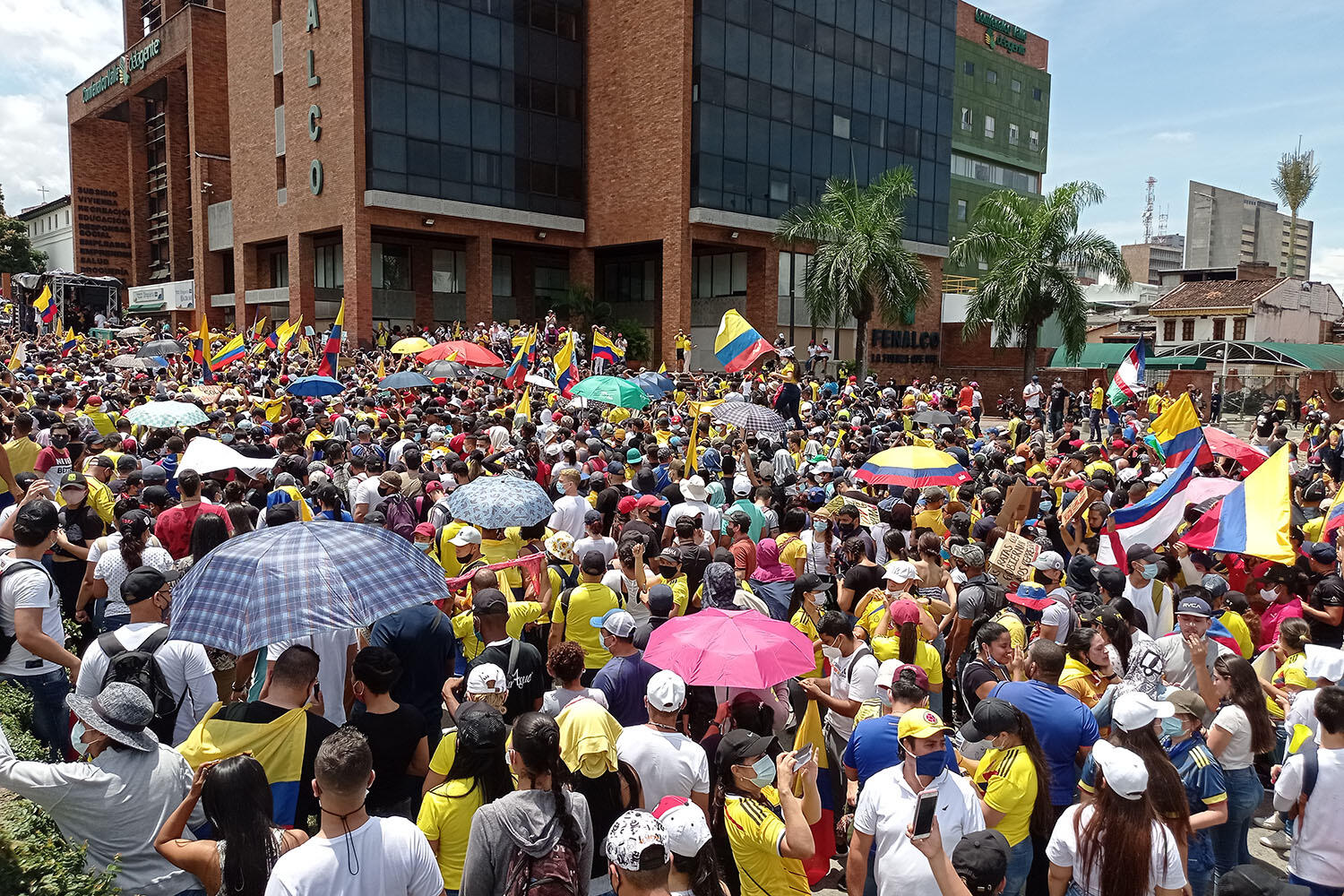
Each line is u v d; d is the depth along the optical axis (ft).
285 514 23.39
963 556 26.11
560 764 12.54
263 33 130.62
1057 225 123.03
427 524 26.91
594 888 14.53
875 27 146.82
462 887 12.19
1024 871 14.75
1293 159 281.13
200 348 78.59
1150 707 14.24
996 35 222.07
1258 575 30.53
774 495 35.09
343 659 19.19
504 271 146.72
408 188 116.98
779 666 16.56
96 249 215.31
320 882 10.75
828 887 19.17
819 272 123.85
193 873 12.30
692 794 15.21
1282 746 21.39
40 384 56.90
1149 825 12.73
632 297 151.43
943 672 23.91
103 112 204.03
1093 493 34.04
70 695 13.20
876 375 149.28
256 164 134.92
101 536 26.17
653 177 126.62
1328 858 15.19
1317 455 61.57
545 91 130.82
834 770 19.53
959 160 217.77
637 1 126.82
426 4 117.39
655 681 15.40
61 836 13.93
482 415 52.34
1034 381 103.81
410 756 15.49
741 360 52.90
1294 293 174.40
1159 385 118.73
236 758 11.97
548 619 23.94
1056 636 22.00
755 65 129.49
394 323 136.26
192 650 16.55
